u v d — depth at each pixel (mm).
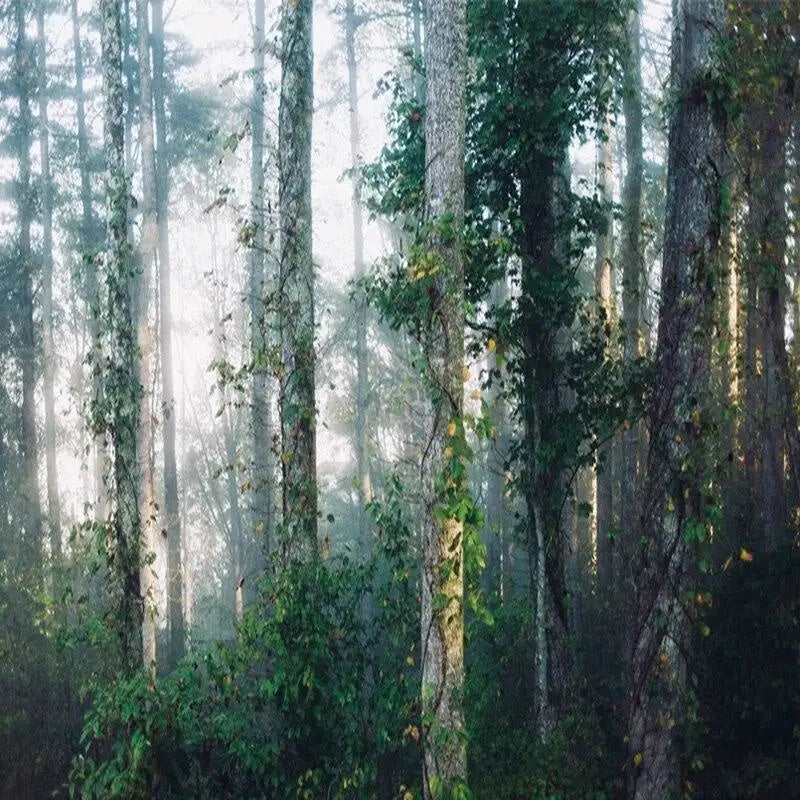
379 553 10930
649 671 9945
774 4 11344
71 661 14773
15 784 13484
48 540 22406
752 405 16359
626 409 11734
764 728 11016
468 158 12000
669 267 10242
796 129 14188
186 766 10023
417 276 8469
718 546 14891
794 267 13109
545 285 11797
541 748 10539
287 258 11758
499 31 11859
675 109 10289
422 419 8938
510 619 13969
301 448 11492
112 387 12023
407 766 10789
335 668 10617
